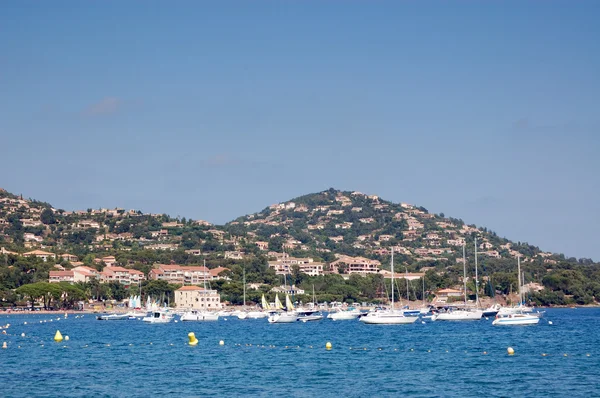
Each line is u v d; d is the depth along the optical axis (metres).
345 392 95.19
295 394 94.06
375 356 134.50
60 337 176.00
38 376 109.94
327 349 148.62
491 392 94.25
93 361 129.00
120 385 101.25
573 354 135.50
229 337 188.50
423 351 143.75
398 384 100.94
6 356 138.25
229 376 108.81
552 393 93.12
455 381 102.94
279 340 175.75
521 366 118.00
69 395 94.00
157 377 108.31
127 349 152.38
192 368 118.06
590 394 92.31
